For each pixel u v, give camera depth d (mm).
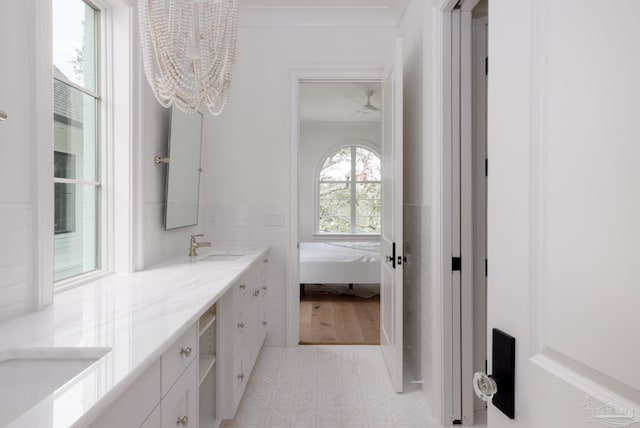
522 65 705
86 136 1964
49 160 1417
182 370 1265
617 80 509
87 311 1312
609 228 521
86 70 1966
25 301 1302
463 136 2150
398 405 2367
